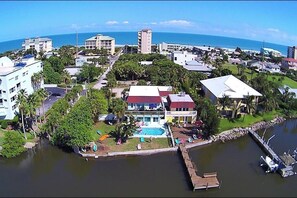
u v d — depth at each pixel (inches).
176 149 2861.7
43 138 3080.7
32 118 3366.1
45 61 5693.9
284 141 3309.5
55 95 4611.2
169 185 2250.2
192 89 4340.6
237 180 2400.3
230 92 3796.8
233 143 3171.8
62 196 2050.9
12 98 3454.7
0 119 3380.9
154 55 7701.8
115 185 2224.4
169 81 4768.7
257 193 2217.0
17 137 2716.5
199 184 2198.6
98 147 2832.2
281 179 2455.7
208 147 3029.0
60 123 2903.5
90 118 3014.3
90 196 2058.3
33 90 4151.1
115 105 3248.0
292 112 4128.9
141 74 5546.3
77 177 2347.4
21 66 3860.7
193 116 3452.3
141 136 3105.3
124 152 2733.8
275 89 4566.9
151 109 3496.6
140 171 2459.4
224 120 3617.1
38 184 2228.1
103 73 6382.9
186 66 6456.7
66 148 2861.7
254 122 3698.3
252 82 4697.3
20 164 2576.3
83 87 5073.8
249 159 2805.1
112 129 3265.3
